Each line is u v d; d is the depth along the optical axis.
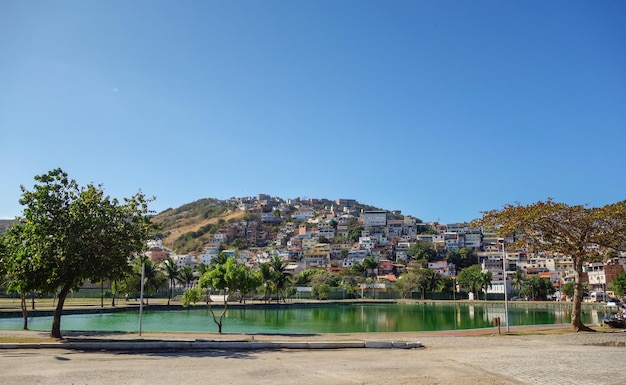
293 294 126.94
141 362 15.72
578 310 32.59
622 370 15.19
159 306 86.88
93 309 72.81
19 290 24.38
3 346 19.19
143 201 26.27
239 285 34.75
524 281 137.25
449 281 141.62
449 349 20.97
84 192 24.53
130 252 25.56
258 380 12.98
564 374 14.47
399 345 21.48
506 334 29.61
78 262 23.75
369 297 141.62
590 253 33.03
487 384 12.85
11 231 24.92
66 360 15.95
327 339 25.59
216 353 18.47
